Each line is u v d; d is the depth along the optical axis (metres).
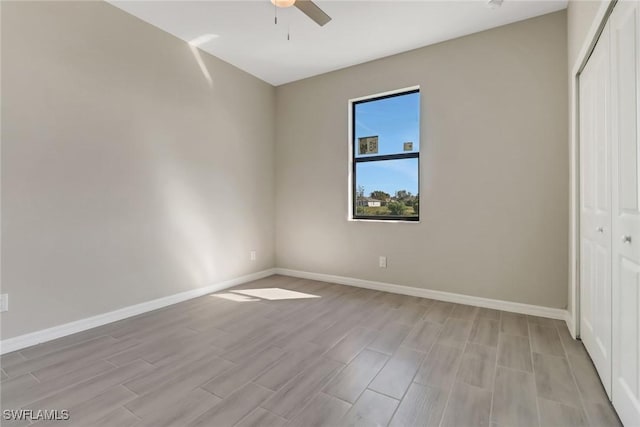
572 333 2.40
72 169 2.48
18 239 2.22
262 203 4.33
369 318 2.80
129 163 2.85
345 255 3.96
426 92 3.36
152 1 2.66
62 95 2.42
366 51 3.49
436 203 3.32
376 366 1.98
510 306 2.96
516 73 2.91
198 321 2.74
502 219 2.99
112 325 2.65
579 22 2.17
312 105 4.19
